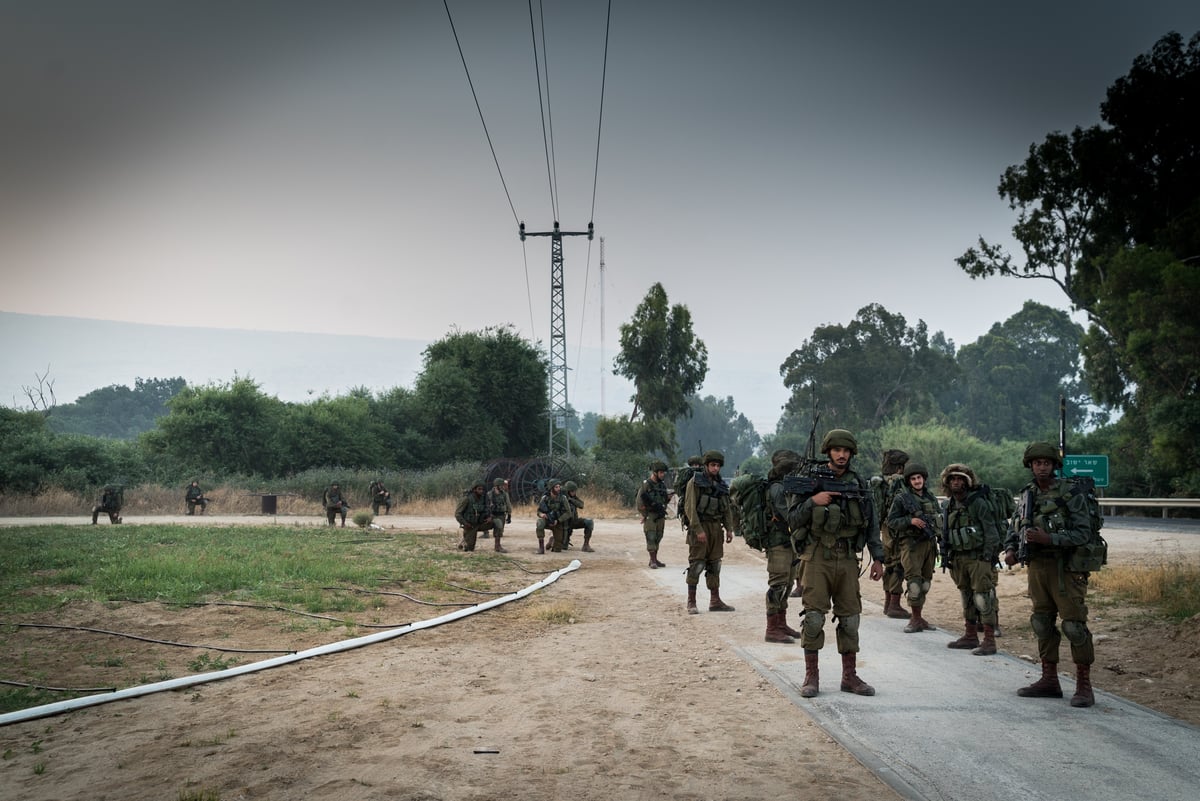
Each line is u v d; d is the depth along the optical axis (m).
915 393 92.12
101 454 43.06
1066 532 5.71
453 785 4.36
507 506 17.97
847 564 6.17
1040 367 108.94
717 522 10.02
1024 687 6.18
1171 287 34.28
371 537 19.94
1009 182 44.31
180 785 4.39
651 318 62.50
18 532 20.02
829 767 4.59
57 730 5.40
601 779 4.44
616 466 47.69
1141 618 9.07
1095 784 4.25
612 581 13.38
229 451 48.59
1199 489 35.06
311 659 7.54
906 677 6.62
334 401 54.25
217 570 12.30
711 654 7.65
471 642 8.38
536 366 60.84
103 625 8.78
